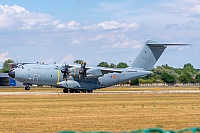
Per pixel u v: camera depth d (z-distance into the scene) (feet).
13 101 376.27
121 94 512.22
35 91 618.44
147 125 207.41
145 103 354.54
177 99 411.75
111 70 547.49
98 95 485.15
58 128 196.24
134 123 214.69
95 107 310.86
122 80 567.59
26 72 538.88
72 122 217.56
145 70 572.10
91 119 231.50
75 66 547.90
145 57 569.23
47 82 545.85
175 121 223.71
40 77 539.70
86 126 202.80
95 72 545.03
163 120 227.61
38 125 205.87
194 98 428.97
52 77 542.98
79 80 553.23
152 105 331.57
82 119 231.30
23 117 241.35
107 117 241.55
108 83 565.94
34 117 241.35
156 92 577.84
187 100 395.75
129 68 566.36
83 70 542.16
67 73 545.03
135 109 294.87
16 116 246.68
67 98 424.05
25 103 350.64
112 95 485.15
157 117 241.96
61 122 217.97
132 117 241.96
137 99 410.93
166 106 321.32
